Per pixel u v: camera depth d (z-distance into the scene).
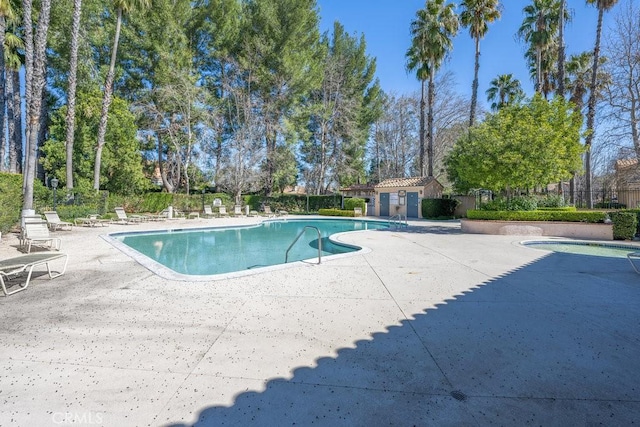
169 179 27.17
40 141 20.14
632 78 11.72
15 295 4.18
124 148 19.48
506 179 12.02
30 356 2.54
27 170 10.95
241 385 2.17
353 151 31.16
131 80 22.20
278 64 24.33
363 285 4.74
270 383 2.20
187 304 3.84
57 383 2.18
